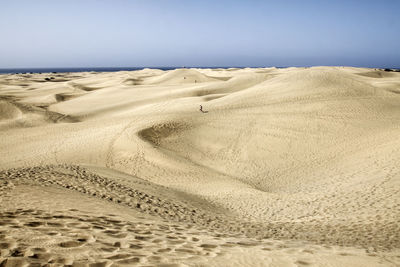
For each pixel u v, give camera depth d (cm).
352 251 530
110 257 366
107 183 1046
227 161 1942
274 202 1151
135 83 6669
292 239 681
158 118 2570
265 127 2284
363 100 2555
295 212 997
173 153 1995
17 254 343
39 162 1867
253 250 480
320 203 1058
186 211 916
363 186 1145
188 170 1702
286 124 2281
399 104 2475
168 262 372
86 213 594
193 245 474
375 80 4819
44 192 733
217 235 604
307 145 1977
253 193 1298
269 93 3019
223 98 3219
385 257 494
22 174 982
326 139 2009
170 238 507
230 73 8388
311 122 2256
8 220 476
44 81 9188
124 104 4025
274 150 1986
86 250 382
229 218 934
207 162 1945
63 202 660
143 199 932
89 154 1953
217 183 1506
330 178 1403
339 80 3039
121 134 2244
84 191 867
